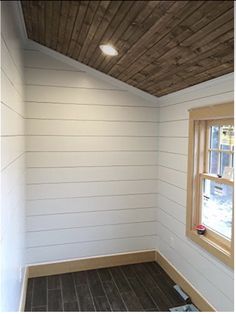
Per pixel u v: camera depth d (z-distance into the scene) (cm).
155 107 335
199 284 254
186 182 276
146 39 185
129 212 334
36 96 294
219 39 163
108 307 255
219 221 241
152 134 337
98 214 324
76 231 317
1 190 142
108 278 305
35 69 292
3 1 150
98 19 176
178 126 291
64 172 309
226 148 236
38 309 251
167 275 313
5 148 155
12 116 187
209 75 220
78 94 307
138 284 294
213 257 233
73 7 169
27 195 299
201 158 263
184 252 281
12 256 187
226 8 134
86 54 265
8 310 169
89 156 316
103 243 328
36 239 304
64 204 311
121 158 327
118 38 196
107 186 325
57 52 293
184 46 182
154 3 140
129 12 155
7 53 165
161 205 334
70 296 271
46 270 309
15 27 207
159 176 338
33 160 298
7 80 164
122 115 324
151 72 251
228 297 213
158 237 343
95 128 315
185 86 262
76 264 319
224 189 235
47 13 191
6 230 160
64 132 305
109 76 313
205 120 259
